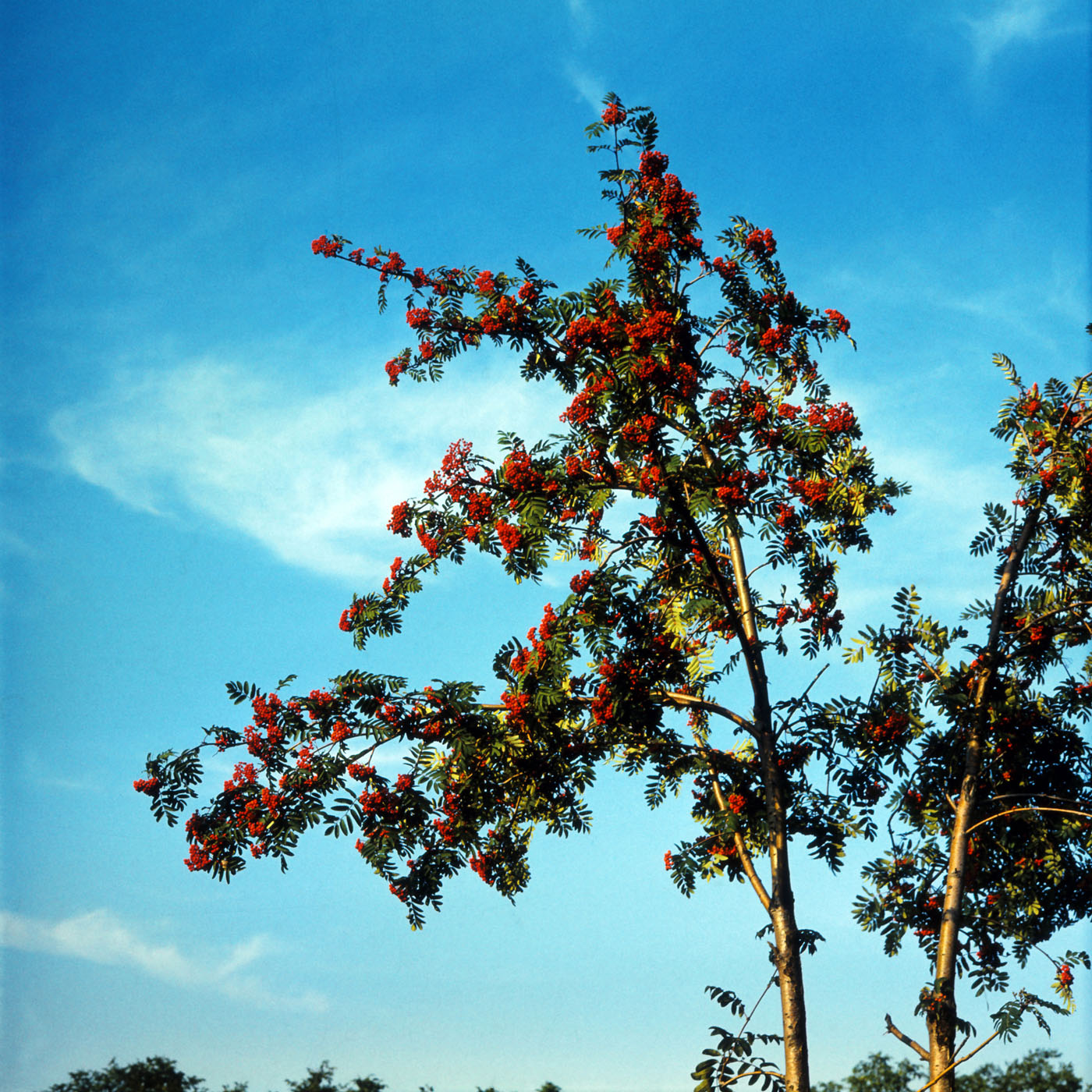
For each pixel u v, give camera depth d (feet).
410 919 29.71
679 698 31.19
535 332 30.53
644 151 31.37
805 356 32.17
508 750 29.63
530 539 28.94
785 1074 27.30
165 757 28.22
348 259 31.30
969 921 31.40
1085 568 33.22
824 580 31.37
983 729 32.24
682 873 31.17
